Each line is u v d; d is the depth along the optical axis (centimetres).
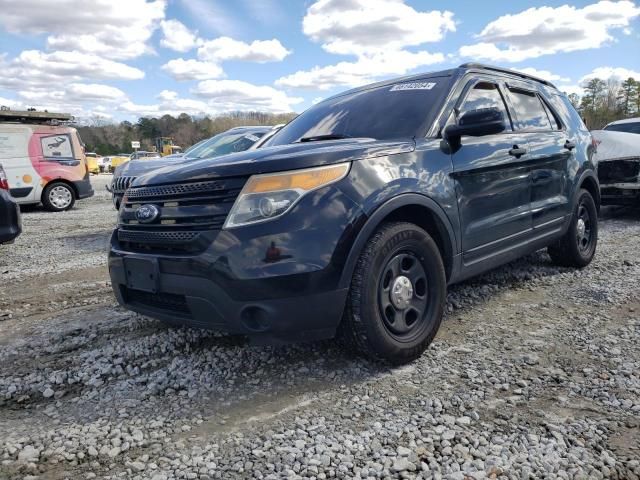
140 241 298
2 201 584
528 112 445
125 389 289
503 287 456
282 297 259
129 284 303
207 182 275
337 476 205
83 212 1270
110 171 5128
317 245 264
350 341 290
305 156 275
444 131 344
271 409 260
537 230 426
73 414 264
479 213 357
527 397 262
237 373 302
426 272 315
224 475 209
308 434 235
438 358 313
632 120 978
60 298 485
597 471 203
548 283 465
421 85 386
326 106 432
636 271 495
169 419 255
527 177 408
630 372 284
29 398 283
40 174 1265
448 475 203
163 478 208
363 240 277
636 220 822
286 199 264
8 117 1255
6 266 639
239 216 263
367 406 259
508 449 218
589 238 521
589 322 364
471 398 263
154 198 294
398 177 299
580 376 283
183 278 271
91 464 220
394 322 299
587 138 521
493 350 323
